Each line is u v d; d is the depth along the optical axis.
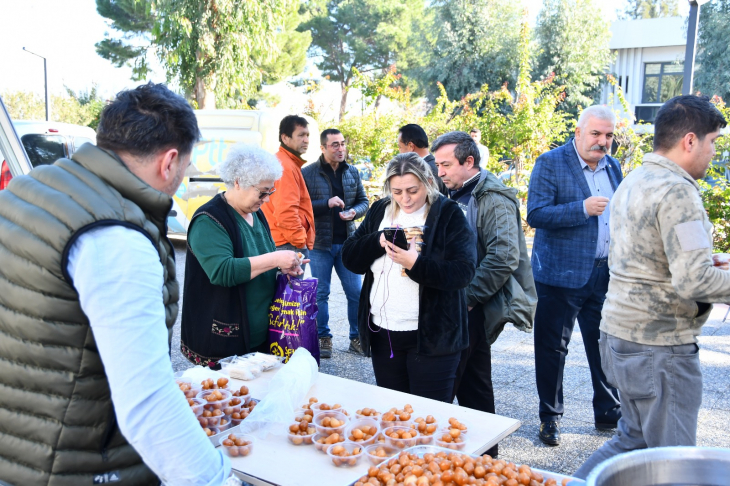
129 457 1.43
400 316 2.86
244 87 19.34
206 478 1.37
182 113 1.47
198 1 18.11
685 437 2.39
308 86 15.84
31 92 24.03
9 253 1.34
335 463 1.94
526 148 12.18
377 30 36.28
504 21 28.45
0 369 1.37
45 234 1.30
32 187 1.38
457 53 28.41
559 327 3.70
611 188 3.82
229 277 2.85
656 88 31.38
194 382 2.53
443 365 2.84
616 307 2.52
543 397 3.73
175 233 10.45
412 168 2.79
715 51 27.36
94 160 1.39
